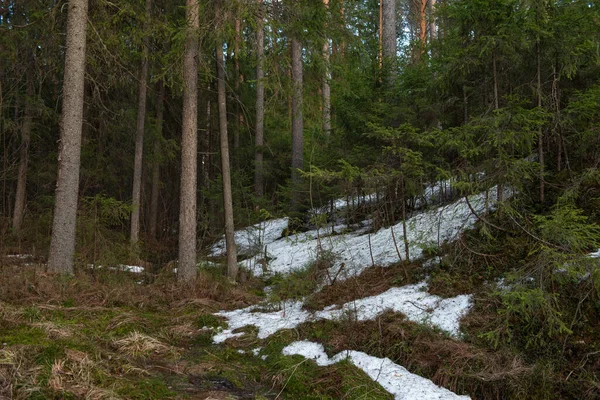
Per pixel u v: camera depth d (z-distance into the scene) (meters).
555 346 4.39
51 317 5.98
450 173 6.10
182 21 8.55
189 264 8.60
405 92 10.15
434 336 4.91
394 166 7.84
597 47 5.89
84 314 6.34
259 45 9.48
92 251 9.64
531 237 5.94
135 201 12.94
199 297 7.96
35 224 11.92
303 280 7.46
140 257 12.57
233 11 7.98
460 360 4.46
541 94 6.39
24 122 12.32
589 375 4.02
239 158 19.19
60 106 14.48
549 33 5.84
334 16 9.76
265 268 10.26
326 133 13.53
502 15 6.20
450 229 7.29
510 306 4.61
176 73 8.75
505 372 4.17
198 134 18.14
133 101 15.12
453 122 9.16
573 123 6.16
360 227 11.34
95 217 9.88
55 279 7.33
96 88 9.95
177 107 16.64
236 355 5.45
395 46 12.01
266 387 4.61
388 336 5.10
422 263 6.86
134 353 5.12
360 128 11.34
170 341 5.87
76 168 8.20
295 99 9.75
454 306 5.43
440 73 7.96
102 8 9.02
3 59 11.39
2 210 15.41
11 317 5.56
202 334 6.20
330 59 10.77
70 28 8.23
